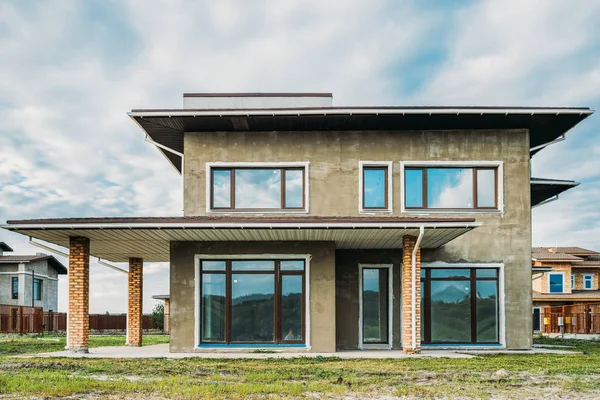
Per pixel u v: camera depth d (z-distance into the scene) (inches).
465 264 679.7
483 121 676.1
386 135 696.4
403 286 617.0
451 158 693.3
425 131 698.2
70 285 617.6
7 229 568.4
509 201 689.0
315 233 592.4
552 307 1493.6
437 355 593.9
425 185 692.7
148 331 1811.0
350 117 658.2
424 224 557.0
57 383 379.9
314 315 628.1
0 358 563.5
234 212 681.6
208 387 363.3
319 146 693.9
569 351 665.0
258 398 332.5
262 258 641.6
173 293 636.1
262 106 759.7
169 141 759.7
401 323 687.7
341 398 337.1
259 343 634.2
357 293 693.9
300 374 436.8
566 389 374.3
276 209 684.1
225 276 645.3
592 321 1354.6
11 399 329.7
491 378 418.9
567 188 802.2
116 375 431.5
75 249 618.2
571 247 1856.5
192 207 684.1
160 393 348.8
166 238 625.3
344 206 684.1
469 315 679.7
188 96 759.7
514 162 693.9
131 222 560.7
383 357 567.8
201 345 632.4
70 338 618.2
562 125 692.1
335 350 629.0
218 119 663.8
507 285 679.1
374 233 593.3
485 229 684.7
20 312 1454.2
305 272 639.1
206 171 689.6
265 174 694.5
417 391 360.5
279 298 639.8
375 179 695.1
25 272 1695.4
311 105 764.6
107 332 1649.9
